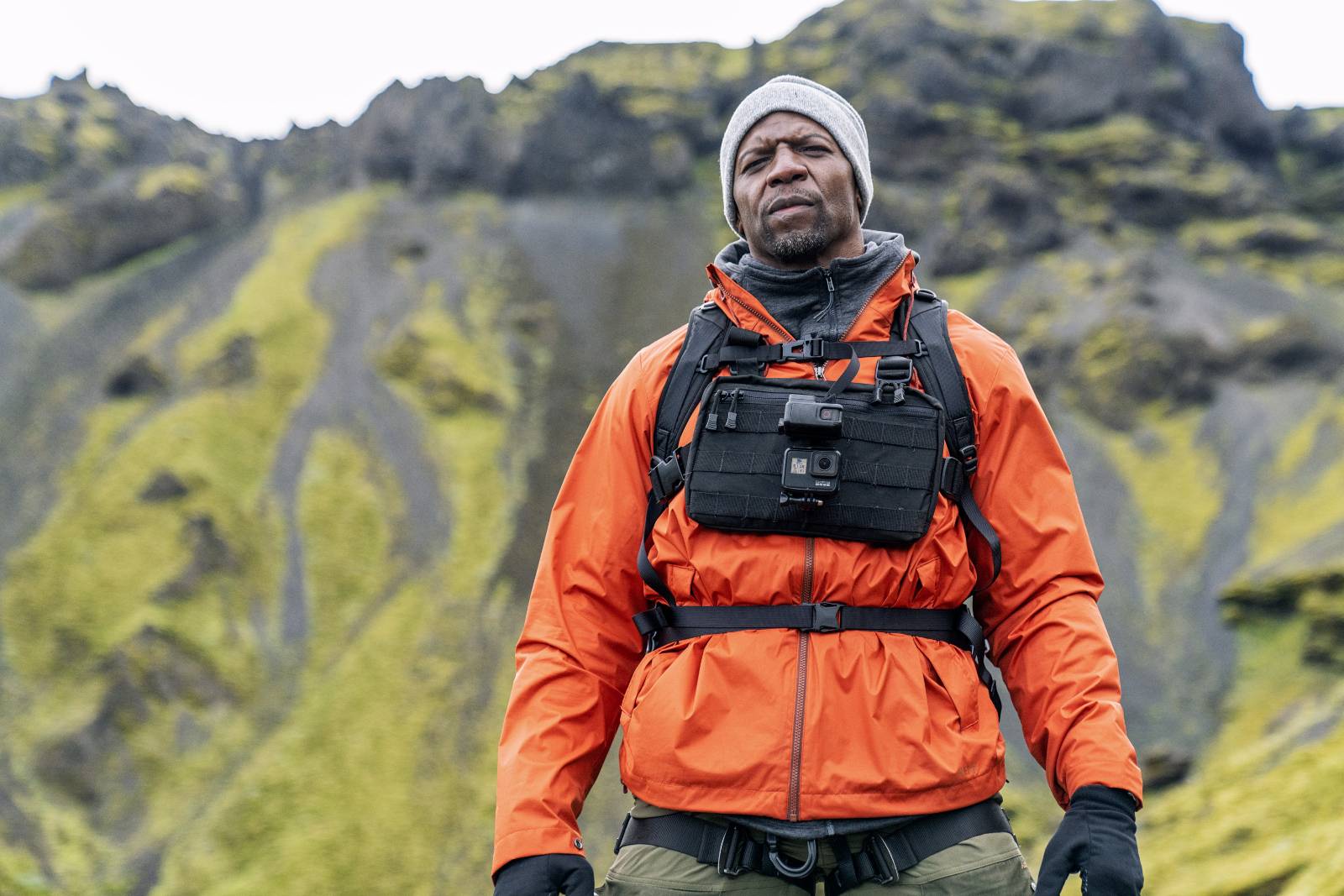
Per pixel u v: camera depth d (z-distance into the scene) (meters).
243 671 58.69
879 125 111.56
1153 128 110.81
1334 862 26.33
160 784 51.56
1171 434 76.31
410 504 73.44
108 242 102.12
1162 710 54.41
